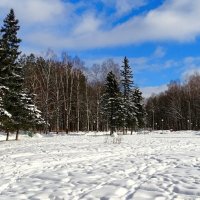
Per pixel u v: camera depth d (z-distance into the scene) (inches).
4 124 1300.4
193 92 3973.9
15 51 1448.1
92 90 2751.0
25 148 928.3
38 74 2463.1
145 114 2878.9
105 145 983.6
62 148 877.8
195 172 439.2
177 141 1178.6
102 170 486.0
